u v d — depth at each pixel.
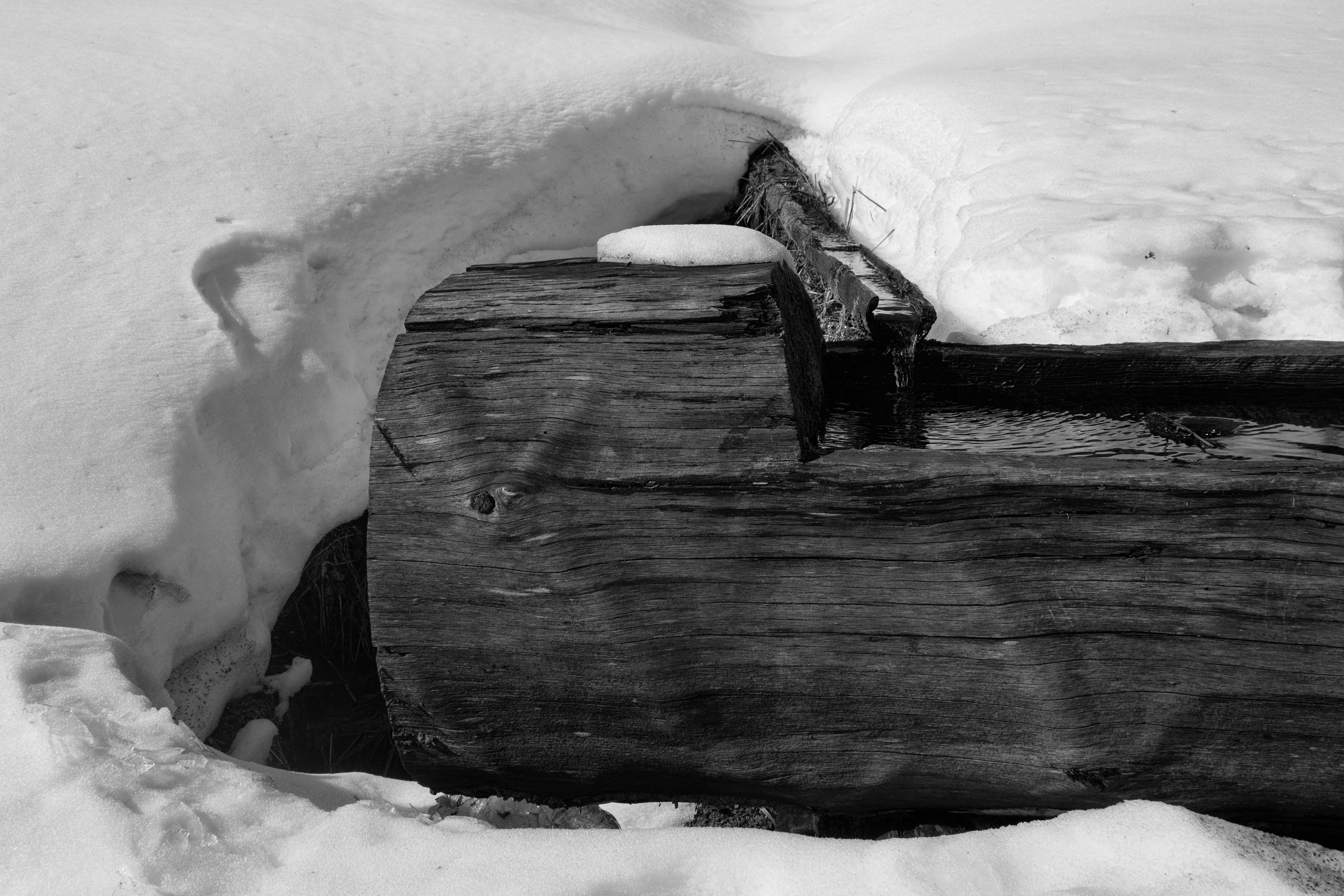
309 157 5.48
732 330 2.26
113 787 2.18
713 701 2.18
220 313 4.36
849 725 2.17
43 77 5.58
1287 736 2.03
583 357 2.27
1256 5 8.62
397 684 2.25
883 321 3.52
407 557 2.23
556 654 2.19
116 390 3.83
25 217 4.48
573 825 2.48
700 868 2.00
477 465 2.21
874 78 7.89
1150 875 1.89
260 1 7.62
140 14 6.96
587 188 6.63
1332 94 6.36
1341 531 1.99
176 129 5.39
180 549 3.60
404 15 7.75
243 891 1.98
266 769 2.62
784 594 2.14
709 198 7.41
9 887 1.98
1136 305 4.50
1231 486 2.01
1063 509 2.07
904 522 2.10
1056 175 5.63
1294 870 1.89
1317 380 3.26
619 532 2.16
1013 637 2.08
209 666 3.72
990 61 7.80
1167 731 2.06
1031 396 3.45
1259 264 4.57
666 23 9.54
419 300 2.45
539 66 7.13
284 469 4.29
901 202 6.55
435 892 1.95
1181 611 2.04
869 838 2.37
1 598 3.15
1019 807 2.23
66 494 3.46
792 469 2.12
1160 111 6.36
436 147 5.94
